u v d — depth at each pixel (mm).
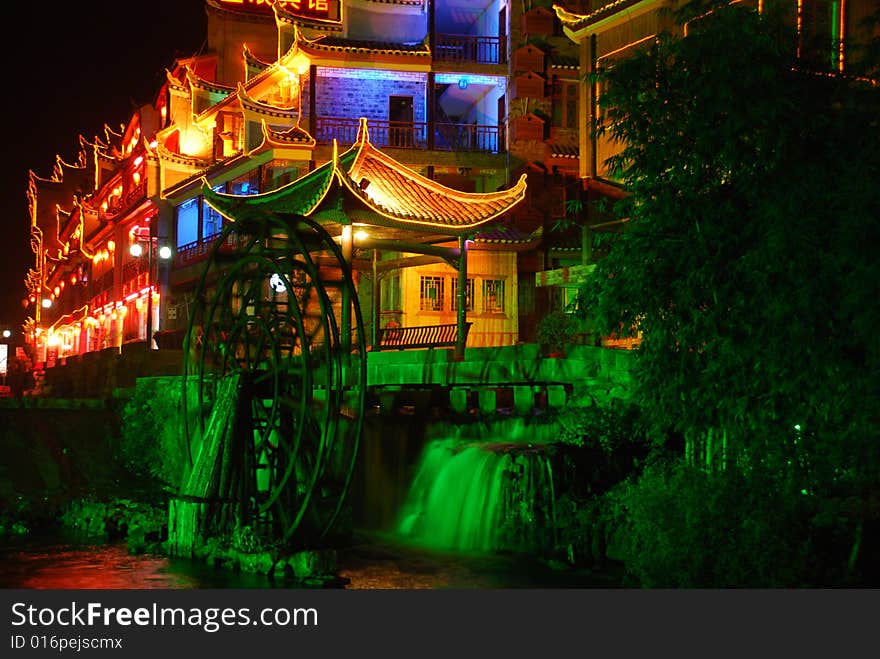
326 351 17797
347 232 24891
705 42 11273
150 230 44625
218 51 45594
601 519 15555
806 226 10398
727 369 11648
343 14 36750
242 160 36156
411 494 21234
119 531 21062
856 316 9961
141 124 49094
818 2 20266
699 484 12125
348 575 16344
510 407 22984
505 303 32938
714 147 11328
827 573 11430
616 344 24469
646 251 11961
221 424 19125
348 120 35188
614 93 12156
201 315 33406
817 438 11461
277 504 18750
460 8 38250
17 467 24844
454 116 41562
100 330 60344
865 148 10312
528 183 34688
